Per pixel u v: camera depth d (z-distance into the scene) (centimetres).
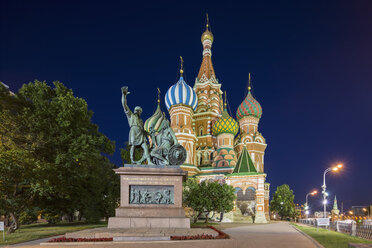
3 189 2325
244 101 8156
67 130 2822
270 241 1722
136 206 1817
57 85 2927
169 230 1628
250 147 7556
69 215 4478
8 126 2478
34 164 2298
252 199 4900
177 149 2011
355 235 2362
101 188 3719
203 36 9412
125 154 4306
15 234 2117
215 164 6850
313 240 1791
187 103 7056
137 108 2134
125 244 1375
